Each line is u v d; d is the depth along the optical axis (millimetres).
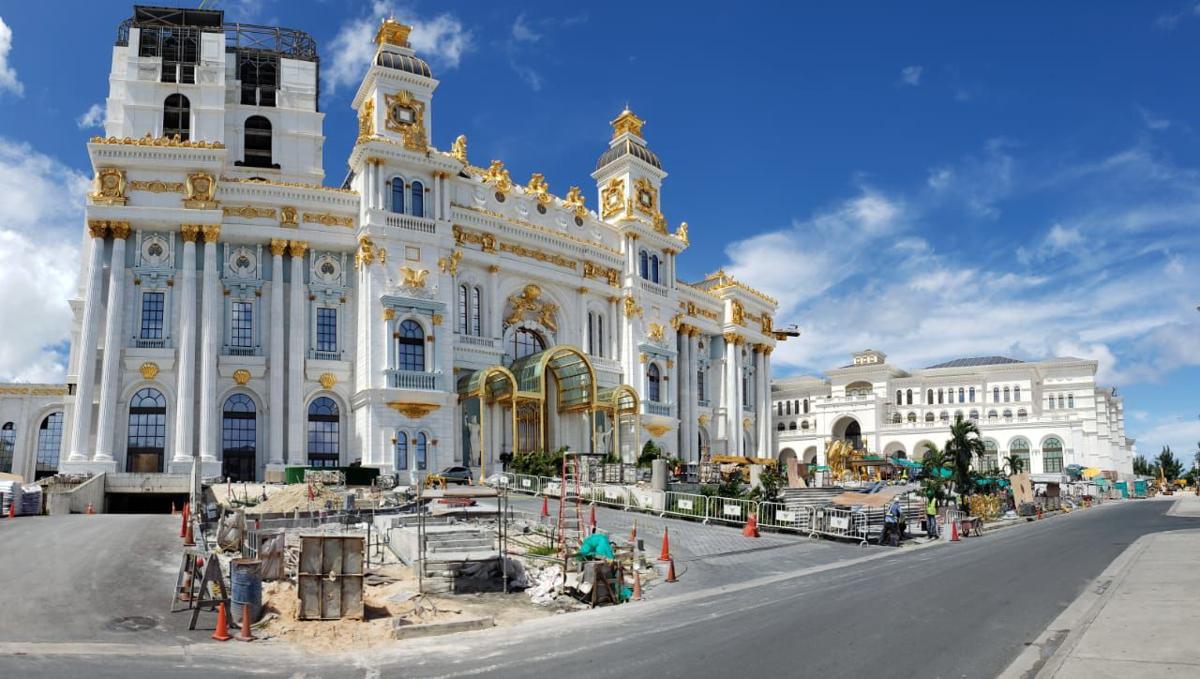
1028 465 102125
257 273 57062
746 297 90000
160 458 53469
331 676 15086
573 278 69250
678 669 14602
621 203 76000
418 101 60844
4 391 76625
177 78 62969
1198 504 76250
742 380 89812
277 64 67562
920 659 14961
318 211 58062
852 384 119500
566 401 66250
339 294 58750
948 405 116750
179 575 20609
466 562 24141
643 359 73125
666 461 49094
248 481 54969
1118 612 18219
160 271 54688
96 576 23188
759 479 51375
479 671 15242
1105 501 95188
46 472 76938
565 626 19688
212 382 53781
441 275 59344
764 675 14023
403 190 59406
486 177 65688
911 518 45031
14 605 19609
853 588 23859
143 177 54656
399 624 19156
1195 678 12656
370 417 54906
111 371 52156
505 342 65625
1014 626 17766
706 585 26062
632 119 76688
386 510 35531
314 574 19766
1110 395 129375
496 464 61812
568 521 35875
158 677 14602
